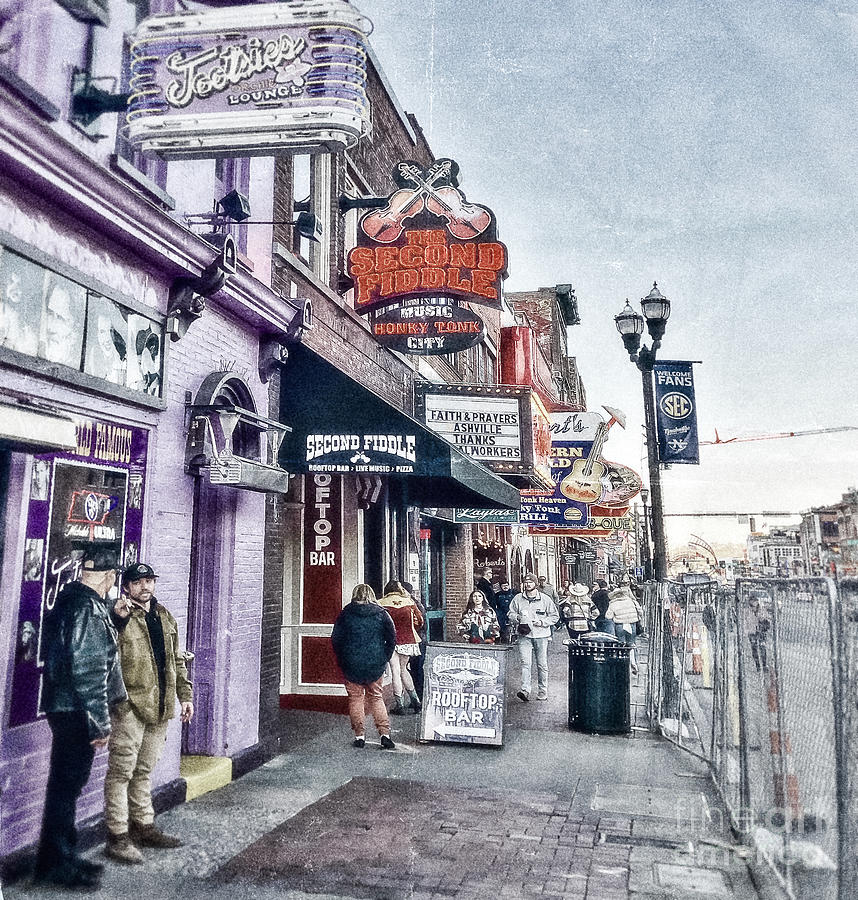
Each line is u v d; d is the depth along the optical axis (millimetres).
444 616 17359
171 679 4957
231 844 4945
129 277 5629
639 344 12203
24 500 4488
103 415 5258
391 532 12172
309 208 9945
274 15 5371
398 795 6148
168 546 6020
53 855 4227
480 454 12703
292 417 8055
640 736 8688
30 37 4766
